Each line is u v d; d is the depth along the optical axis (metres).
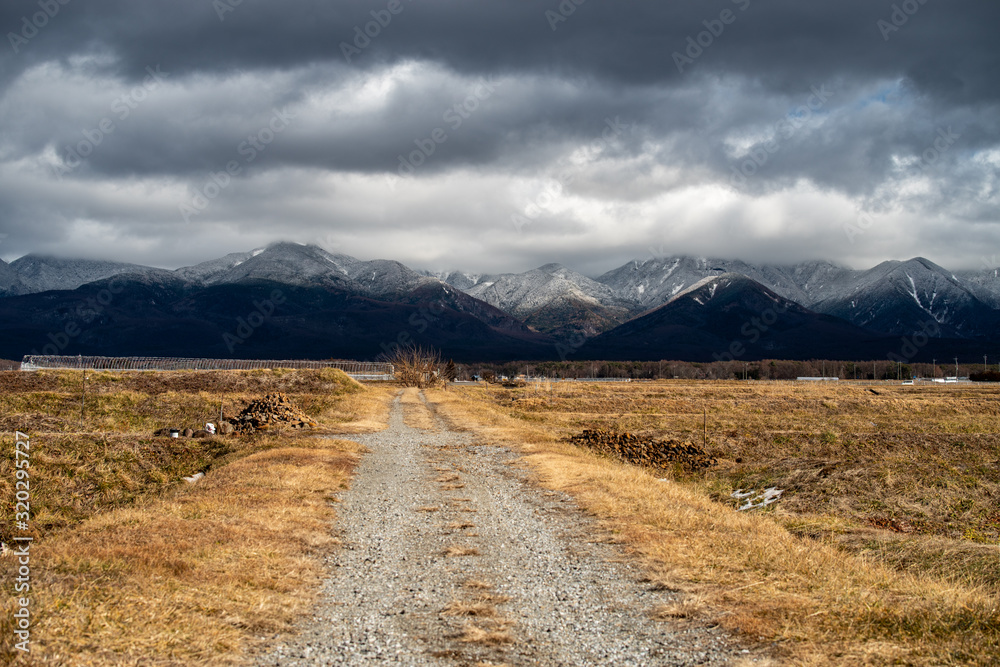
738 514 13.38
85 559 8.67
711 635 6.86
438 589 8.44
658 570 9.12
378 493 15.20
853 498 15.79
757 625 6.97
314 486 15.05
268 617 7.16
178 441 22.81
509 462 20.47
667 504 13.65
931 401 56.62
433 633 6.94
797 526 13.21
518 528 11.91
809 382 119.25
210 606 7.25
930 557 10.24
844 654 6.19
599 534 11.30
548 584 8.66
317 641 6.66
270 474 15.91
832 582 8.29
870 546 11.21
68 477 18.62
